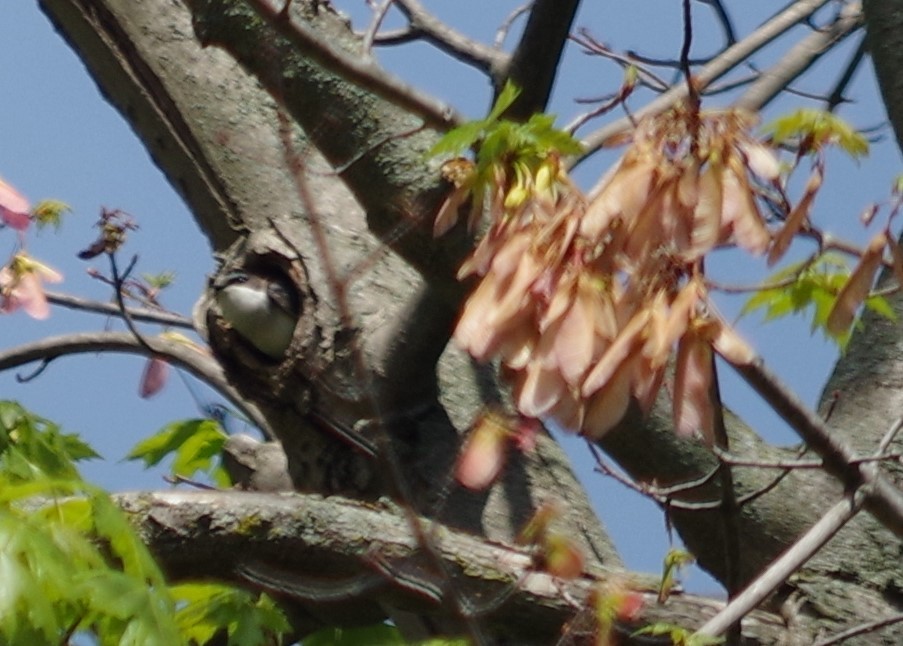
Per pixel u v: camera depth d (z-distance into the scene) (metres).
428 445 8.46
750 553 7.91
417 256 7.66
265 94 9.45
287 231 8.77
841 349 8.11
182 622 7.12
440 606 7.29
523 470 8.55
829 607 7.77
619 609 6.48
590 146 7.07
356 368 6.64
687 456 7.75
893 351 8.97
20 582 5.32
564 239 5.70
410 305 8.27
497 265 5.77
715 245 5.64
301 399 8.32
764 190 6.01
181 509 7.22
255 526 7.24
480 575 7.29
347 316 6.46
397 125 7.79
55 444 7.14
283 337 8.34
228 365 8.44
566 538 7.21
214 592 7.30
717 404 6.06
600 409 5.55
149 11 9.48
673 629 6.36
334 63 6.73
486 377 8.80
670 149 5.79
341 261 8.68
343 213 8.98
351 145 7.82
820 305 6.80
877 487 6.36
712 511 7.76
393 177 7.64
